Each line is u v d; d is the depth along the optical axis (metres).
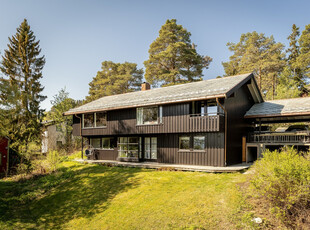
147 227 7.75
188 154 15.87
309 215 6.38
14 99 18.62
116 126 19.36
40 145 20.20
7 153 20.64
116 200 10.59
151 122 17.22
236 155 16.12
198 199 8.98
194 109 15.80
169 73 34.19
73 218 9.84
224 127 14.57
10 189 14.88
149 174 13.88
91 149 22.09
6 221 10.32
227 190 9.38
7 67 32.19
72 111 22.41
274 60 36.81
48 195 13.28
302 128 18.91
